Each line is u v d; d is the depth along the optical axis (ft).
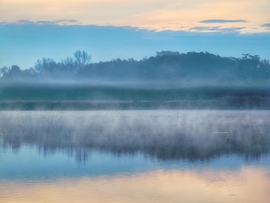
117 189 102.99
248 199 96.07
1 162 134.62
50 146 171.73
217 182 109.40
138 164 131.03
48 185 106.22
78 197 96.99
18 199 95.76
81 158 141.59
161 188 104.01
